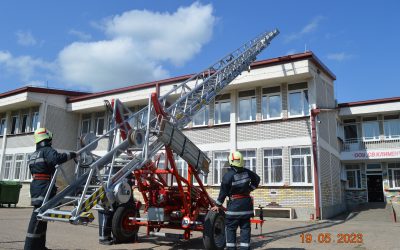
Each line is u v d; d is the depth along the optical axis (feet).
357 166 76.38
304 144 54.24
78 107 77.61
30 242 18.95
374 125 74.18
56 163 19.79
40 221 19.24
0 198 60.34
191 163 27.40
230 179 19.17
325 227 41.50
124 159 24.32
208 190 60.18
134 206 27.32
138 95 68.90
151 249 24.29
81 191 21.83
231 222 18.94
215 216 23.68
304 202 52.44
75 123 80.79
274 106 58.08
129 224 26.37
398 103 69.31
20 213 50.44
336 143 69.46
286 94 57.21
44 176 19.77
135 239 27.20
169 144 24.86
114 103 25.80
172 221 26.21
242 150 58.95
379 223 47.70
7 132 84.07
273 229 38.63
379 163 74.79
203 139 62.75
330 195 58.90
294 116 55.93
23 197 75.97
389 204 69.82
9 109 83.92
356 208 69.41
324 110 53.47
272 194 54.85
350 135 76.33
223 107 62.44
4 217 43.45
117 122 25.77
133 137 22.86
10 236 27.96
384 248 26.18
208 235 23.21
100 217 26.09
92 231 33.04
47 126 75.20
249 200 19.17
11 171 80.53
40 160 19.74
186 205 25.32
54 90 77.25
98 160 21.13
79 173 23.41
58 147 76.64
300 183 53.47
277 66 55.47
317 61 55.72
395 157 69.00
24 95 73.77
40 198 19.30
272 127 57.16
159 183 27.53
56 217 18.58
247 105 60.29
